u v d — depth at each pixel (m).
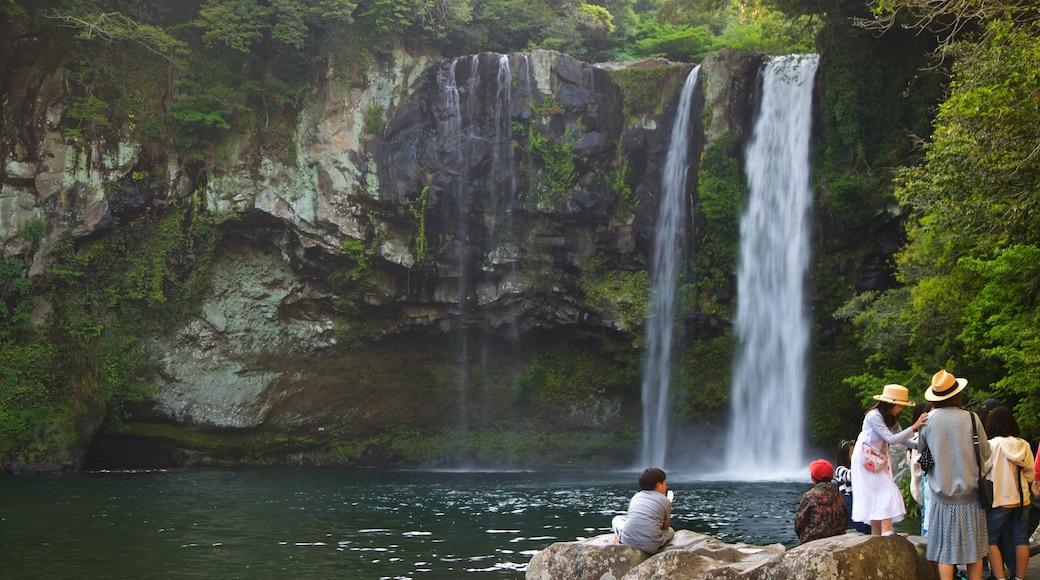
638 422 39.84
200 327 36.88
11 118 34.81
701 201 38.38
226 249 37.72
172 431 36.38
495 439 40.09
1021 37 15.37
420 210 38.03
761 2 37.66
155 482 29.02
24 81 35.19
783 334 37.12
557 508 22.64
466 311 39.28
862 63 35.94
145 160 36.16
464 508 22.52
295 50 37.62
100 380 34.75
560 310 39.03
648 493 11.66
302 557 15.09
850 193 35.19
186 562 14.59
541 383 40.41
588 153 38.53
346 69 38.47
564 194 38.44
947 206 17.81
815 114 36.94
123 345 35.56
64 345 34.75
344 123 38.06
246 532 18.05
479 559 14.95
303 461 38.47
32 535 17.44
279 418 37.97
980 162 15.74
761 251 37.88
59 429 33.47
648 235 38.72
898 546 9.60
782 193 37.53
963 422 9.21
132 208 35.81
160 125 36.41
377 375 39.59
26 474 31.84
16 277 34.38
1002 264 18.27
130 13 37.53
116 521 19.53
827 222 36.25
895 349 26.23
